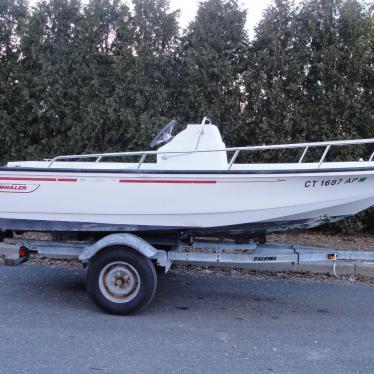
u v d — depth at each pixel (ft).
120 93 28.50
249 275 23.31
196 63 28.09
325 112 28.04
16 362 13.62
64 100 29.22
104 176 17.74
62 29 29.32
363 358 14.48
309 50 27.99
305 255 18.33
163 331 16.29
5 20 29.89
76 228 18.43
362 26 28.14
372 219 29.17
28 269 23.54
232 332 16.35
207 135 18.67
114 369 13.34
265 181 17.20
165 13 28.91
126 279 17.57
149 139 28.22
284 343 15.49
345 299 20.06
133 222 18.16
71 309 18.25
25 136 30.30
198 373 13.24
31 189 18.30
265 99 28.40
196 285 21.74
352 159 27.91
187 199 17.61
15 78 29.43
